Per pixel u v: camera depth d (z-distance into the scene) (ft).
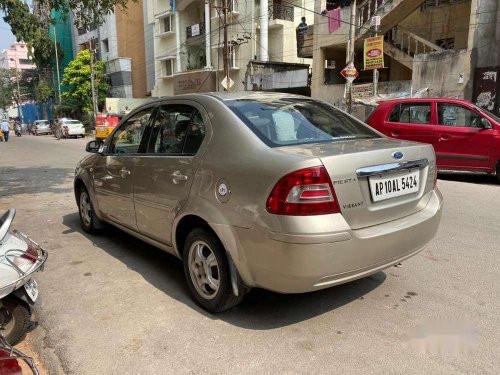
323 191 8.80
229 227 9.72
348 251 9.08
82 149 65.77
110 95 137.90
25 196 26.86
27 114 210.38
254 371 8.54
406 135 30.78
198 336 9.83
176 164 11.48
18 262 9.13
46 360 9.17
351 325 10.17
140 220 13.26
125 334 10.00
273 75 78.33
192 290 11.34
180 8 105.29
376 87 56.59
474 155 28.50
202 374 8.50
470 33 48.80
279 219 8.83
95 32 141.28
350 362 8.76
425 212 10.90
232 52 93.40
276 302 11.38
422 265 13.74
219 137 10.64
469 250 15.12
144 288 12.47
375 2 60.49
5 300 9.51
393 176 10.10
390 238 9.73
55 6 27.61
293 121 11.29
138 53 134.92
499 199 23.58
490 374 8.33
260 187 9.19
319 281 9.04
